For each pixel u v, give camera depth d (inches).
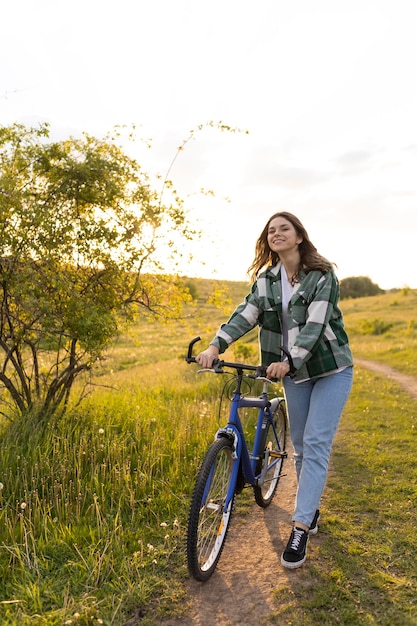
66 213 218.4
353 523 157.4
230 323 142.9
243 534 152.7
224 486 133.5
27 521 147.0
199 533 125.1
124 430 225.0
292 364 126.8
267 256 150.9
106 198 216.2
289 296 139.2
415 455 225.9
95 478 169.6
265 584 125.3
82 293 228.5
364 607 115.1
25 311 217.6
